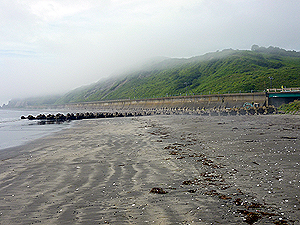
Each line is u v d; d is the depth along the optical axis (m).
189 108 90.88
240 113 60.09
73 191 9.03
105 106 165.62
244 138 19.22
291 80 91.12
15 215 7.18
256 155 13.28
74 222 6.60
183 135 22.83
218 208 7.06
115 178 10.41
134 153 15.44
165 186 9.16
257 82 98.00
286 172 9.98
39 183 10.15
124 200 7.98
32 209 7.57
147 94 160.38
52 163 13.58
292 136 19.28
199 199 7.78
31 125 44.00
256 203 7.25
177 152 15.18
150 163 12.74
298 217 6.30
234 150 14.92
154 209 7.20
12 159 15.09
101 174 11.09
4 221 6.81
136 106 130.00
